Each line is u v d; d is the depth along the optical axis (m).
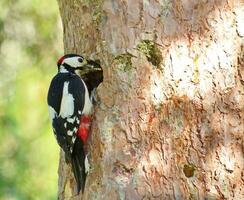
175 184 11.34
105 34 11.98
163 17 11.68
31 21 20.06
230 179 11.34
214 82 11.52
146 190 11.33
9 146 18.30
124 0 11.85
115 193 11.40
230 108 11.48
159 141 11.45
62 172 12.74
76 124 11.98
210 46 11.59
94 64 12.23
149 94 11.55
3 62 20.14
